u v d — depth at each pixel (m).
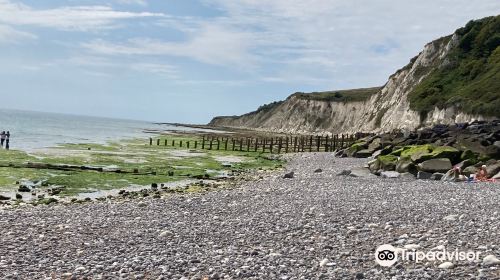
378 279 9.66
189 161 52.41
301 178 34.84
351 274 10.02
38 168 38.12
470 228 13.98
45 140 74.12
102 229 16.11
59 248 13.42
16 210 21.30
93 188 30.83
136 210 20.64
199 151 69.06
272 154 67.31
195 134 134.12
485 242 12.27
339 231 14.45
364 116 151.25
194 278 10.25
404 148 41.00
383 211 17.77
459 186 26.64
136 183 33.91
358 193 23.88
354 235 13.82
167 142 85.94
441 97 100.12
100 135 102.94
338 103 178.38
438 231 13.77
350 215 17.09
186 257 12.11
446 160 33.62
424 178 32.53
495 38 108.31
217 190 29.03
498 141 37.81
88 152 55.69
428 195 22.34
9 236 14.93
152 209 20.78
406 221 15.59
